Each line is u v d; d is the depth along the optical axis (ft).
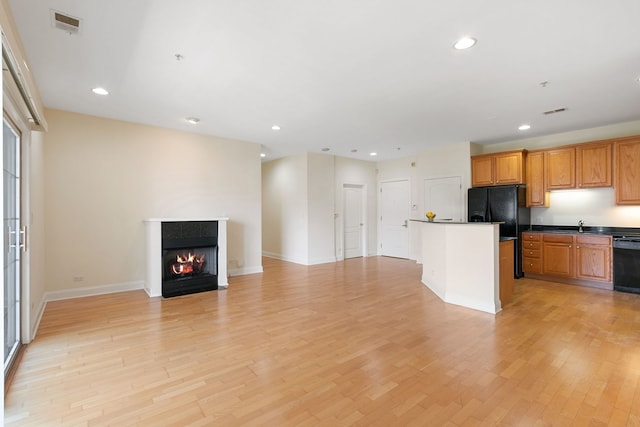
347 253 25.89
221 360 8.27
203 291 15.29
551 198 18.48
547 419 5.90
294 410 6.20
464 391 6.82
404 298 14.06
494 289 12.05
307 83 10.93
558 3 6.79
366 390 6.88
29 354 8.60
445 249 13.58
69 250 13.96
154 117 14.67
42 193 12.72
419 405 6.34
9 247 8.68
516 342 9.32
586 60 9.35
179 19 7.32
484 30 7.82
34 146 10.70
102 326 10.67
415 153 23.80
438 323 10.91
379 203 27.55
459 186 20.56
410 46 8.55
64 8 6.87
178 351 8.80
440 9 7.00
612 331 10.11
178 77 10.42
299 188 23.65
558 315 11.68
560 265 16.70
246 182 19.51
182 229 15.07
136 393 6.77
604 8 6.95
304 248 23.24
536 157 18.16
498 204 18.33
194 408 6.26
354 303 13.32
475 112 14.08
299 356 8.49
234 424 5.79
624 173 15.08
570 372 7.59
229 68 9.79
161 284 14.39
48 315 11.74
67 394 6.73
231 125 16.01
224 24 7.54
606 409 6.19
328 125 16.06
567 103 12.97
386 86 11.18
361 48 8.66
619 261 14.93
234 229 19.01
